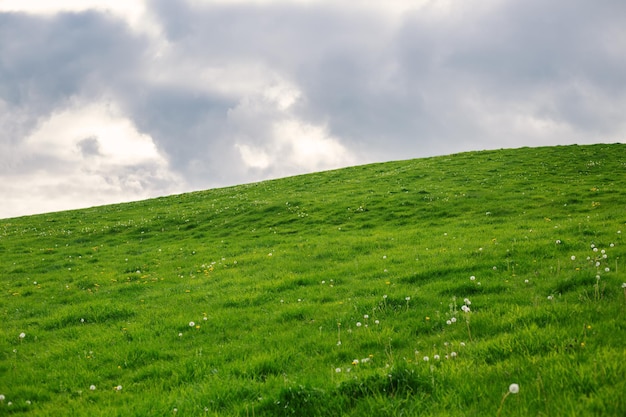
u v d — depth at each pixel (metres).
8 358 11.74
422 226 27.16
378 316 11.48
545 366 6.08
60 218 46.00
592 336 7.05
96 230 37.62
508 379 5.96
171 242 31.86
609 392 4.90
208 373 8.98
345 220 31.66
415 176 44.69
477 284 12.60
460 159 51.25
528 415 4.84
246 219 35.78
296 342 10.38
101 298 18.14
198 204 46.25
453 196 33.72
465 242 19.86
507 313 9.38
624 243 15.57
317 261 20.39
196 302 15.87
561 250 15.70
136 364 10.46
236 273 19.88
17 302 18.89
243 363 8.94
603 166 39.81
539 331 7.52
